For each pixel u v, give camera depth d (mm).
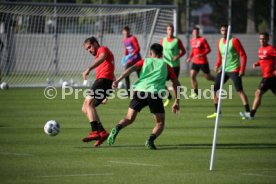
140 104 36625
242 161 33156
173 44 65875
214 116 54875
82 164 31781
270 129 47156
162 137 42375
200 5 150875
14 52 106875
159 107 36844
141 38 100875
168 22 96500
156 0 139625
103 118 53719
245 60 53438
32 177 28344
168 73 36844
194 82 73125
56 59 104688
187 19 115750
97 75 39469
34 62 109000
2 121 50562
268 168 31156
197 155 35031
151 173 29531
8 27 100375
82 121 51062
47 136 42156
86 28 110500
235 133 44719
